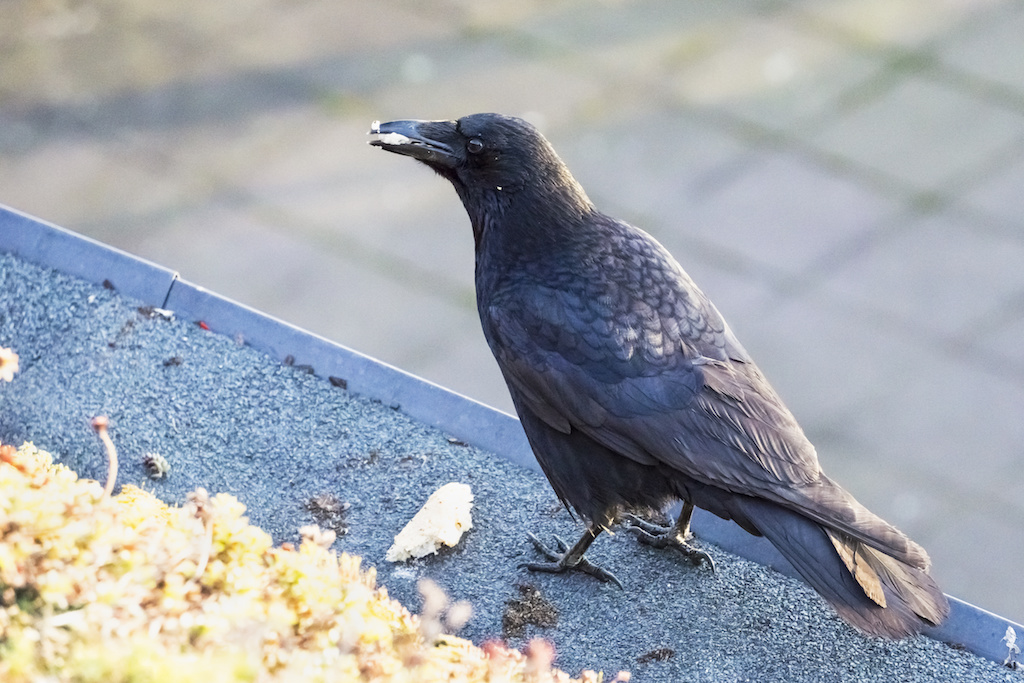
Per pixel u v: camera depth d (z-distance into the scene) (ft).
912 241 37.01
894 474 31.68
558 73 41.78
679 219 37.27
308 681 10.31
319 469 18.31
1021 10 45.06
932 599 15.10
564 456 17.30
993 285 35.88
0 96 39.96
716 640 16.21
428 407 19.39
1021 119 40.83
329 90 40.81
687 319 16.98
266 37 42.57
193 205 37.27
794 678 15.69
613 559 17.49
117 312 20.63
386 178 38.50
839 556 15.20
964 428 32.73
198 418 18.94
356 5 43.98
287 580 11.05
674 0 44.93
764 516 15.76
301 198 37.68
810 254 36.50
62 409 18.94
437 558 17.19
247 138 39.27
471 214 18.66
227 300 20.75
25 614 10.12
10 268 21.26
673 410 16.26
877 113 40.88
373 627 11.46
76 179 37.68
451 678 11.52
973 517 30.83
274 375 19.77
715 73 41.98
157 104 40.09
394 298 35.22
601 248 17.52
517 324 17.37
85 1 43.50
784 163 39.04
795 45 43.24
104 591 10.24
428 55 42.29
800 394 33.27
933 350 34.32
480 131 17.75
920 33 43.88
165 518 12.54
